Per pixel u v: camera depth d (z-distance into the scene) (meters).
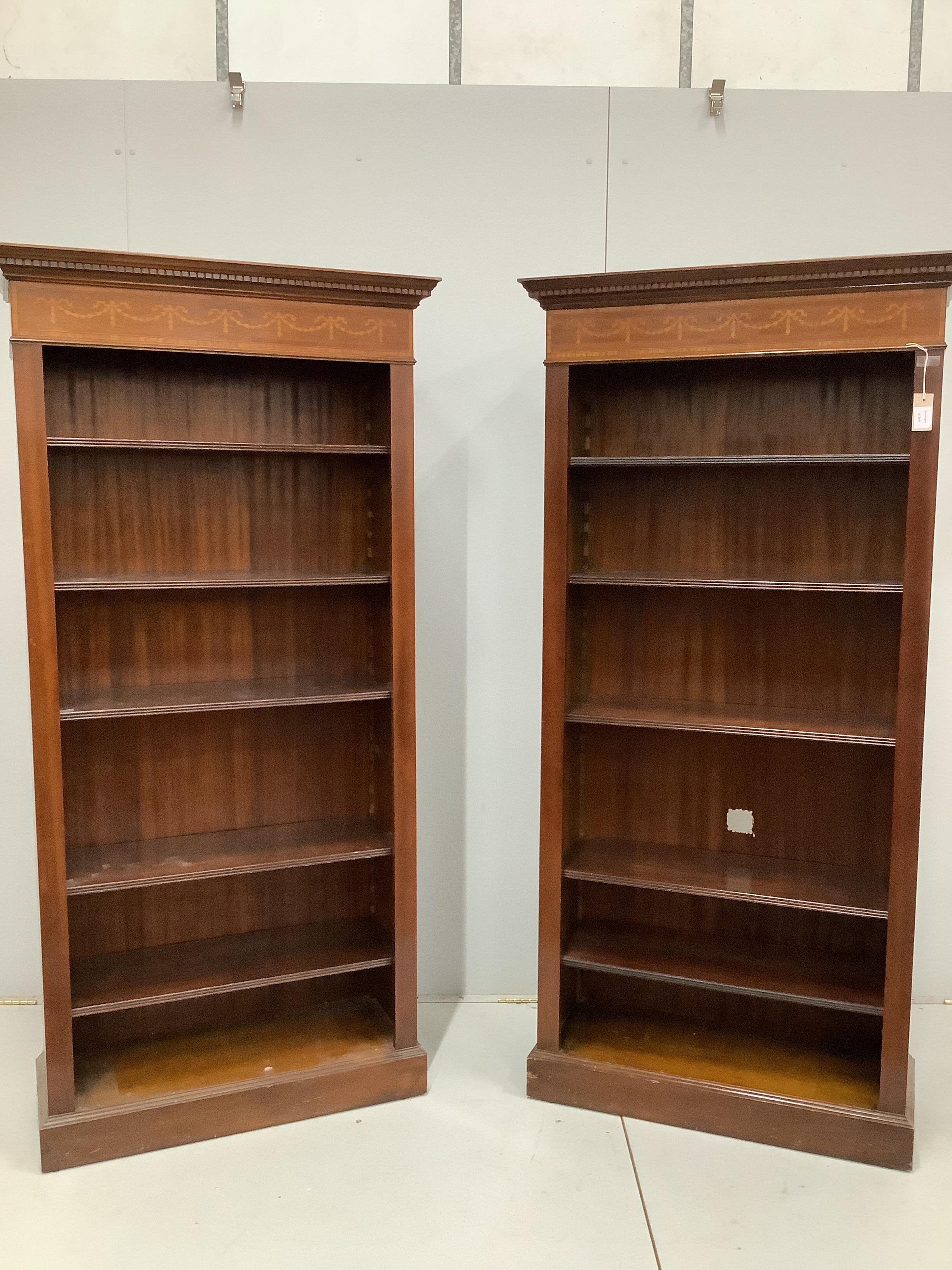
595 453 2.69
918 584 2.18
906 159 2.82
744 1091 2.41
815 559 2.52
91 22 2.85
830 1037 2.69
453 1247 2.01
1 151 2.72
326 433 2.64
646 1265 1.96
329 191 2.82
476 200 2.85
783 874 2.55
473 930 3.10
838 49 2.92
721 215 2.85
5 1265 1.95
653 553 2.66
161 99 2.75
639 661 2.73
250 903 2.77
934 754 2.96
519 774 3.05
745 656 2.63
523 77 2.92
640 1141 2.40
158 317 2.18
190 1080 2.44
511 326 2.90
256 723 2.69
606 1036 2.69
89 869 2.38
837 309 2.17
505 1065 2.74
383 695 2.49
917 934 3.04
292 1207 2.13
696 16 2.91
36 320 2.10
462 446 2.94
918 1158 2.33
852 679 2.54
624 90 2.82
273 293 2.25
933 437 2.14
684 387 2.59
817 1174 2.27
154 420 2.47
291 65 2.89
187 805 2.64
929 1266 1.97
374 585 2.65
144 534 2.49
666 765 2.75
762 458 2.25
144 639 2.53
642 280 2.27
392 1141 2.38
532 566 2.99
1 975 3.00
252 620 2.63
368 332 2.36
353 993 2.93
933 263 2.07
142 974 2.50
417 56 2.90
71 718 2.21
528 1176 2.25
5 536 2.84
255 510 2.59
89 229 2.77
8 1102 2.52
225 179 2.79
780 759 2.64
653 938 2.74
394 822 2.53
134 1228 2.06
